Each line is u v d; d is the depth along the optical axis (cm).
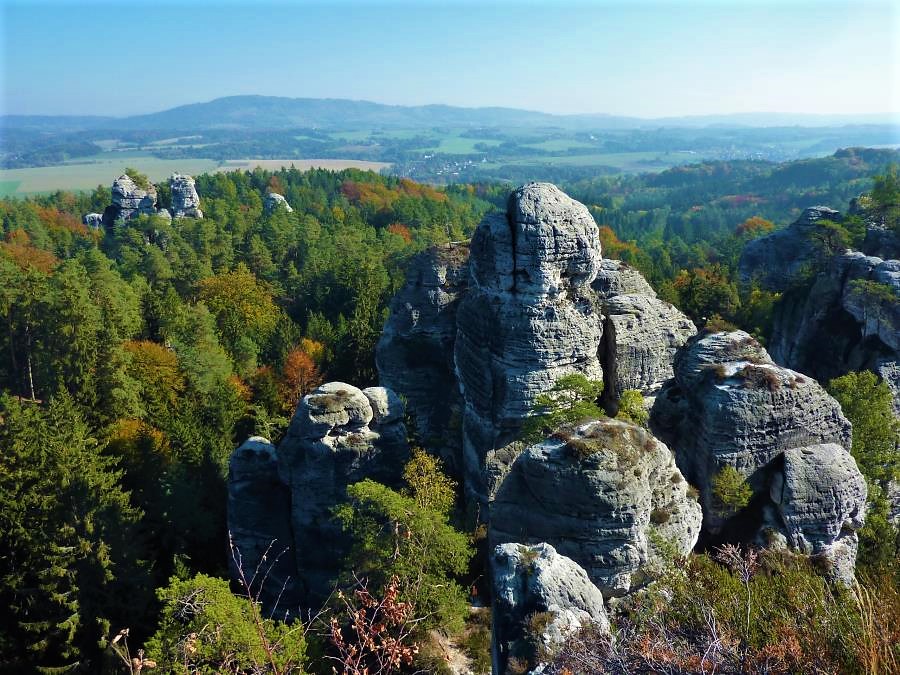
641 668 1634
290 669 2789
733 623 1786
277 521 4659
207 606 2920
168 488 5088
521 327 4812
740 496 4022
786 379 4269
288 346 8794
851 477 4050
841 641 1495
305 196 19550
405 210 17712
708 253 19350
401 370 6694
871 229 8506
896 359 6106
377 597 3422
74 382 6775
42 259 11900
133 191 15525
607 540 3256
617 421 3650
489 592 4297
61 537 4144
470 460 5272
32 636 4094
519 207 4716
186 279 10969
